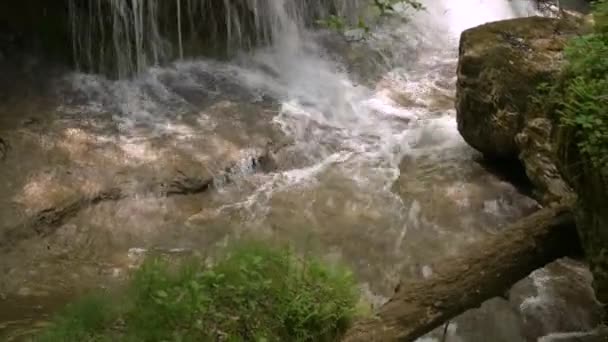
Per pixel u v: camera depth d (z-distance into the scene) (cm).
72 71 748
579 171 404
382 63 837
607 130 387
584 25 628
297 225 570
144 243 546
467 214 584
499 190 612
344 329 417
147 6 772
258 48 841
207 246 543
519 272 438
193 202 594
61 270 514
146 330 393
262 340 390
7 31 745
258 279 427
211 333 396
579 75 429
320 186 621
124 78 755
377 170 645
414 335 404
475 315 473
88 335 403
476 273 425
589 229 406
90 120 677
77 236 548
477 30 623
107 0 748
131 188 593
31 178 586
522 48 595
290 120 708
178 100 728
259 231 561
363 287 507
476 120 616
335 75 808
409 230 567
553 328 470
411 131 704
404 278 517
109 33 757
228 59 817
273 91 765
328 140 686
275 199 602
